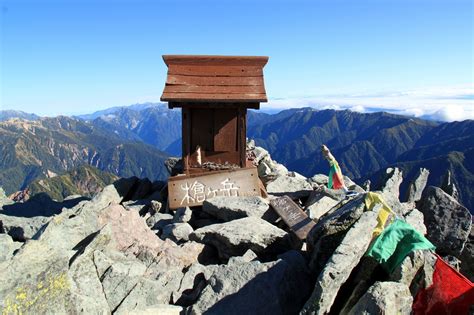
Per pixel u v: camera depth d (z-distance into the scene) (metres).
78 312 8.52
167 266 11.45
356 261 8.97
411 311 8.41
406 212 15.27
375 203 10.46
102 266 9.92
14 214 18.56
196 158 18.83
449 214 16.55
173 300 10.09
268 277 9.70
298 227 13.59
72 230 11.45
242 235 12.62
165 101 17.84
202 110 18.75
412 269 9.11
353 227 9.45
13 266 8.11
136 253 11.82
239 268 10.10
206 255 12.86
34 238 10.98
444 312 9.09
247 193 17.81
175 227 14.51
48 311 8.12
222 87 18.28
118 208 13.27
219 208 15.95
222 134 18.78
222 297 9.46
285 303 9.45
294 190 20.28
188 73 18.62
